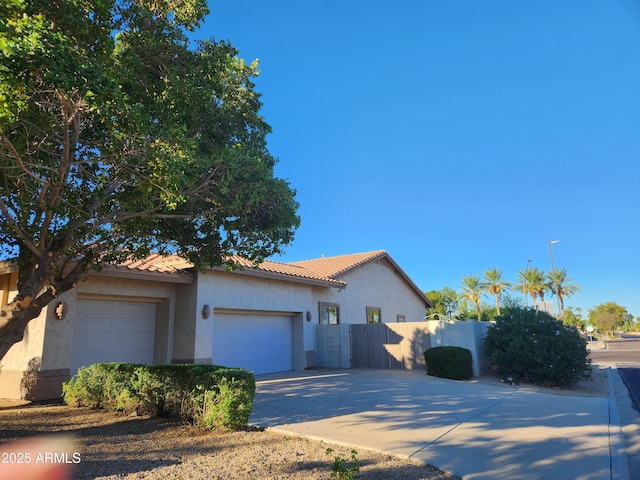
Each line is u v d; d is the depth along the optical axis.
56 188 6.20
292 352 18.66
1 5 4.12
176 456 5.89
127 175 6.11
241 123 8.47
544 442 6.82
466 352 15.12
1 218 6.90
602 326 96.31
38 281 6.41
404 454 6.09
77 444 6.46
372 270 24.92
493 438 7.02
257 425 7.71
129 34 6.77
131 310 13.58
